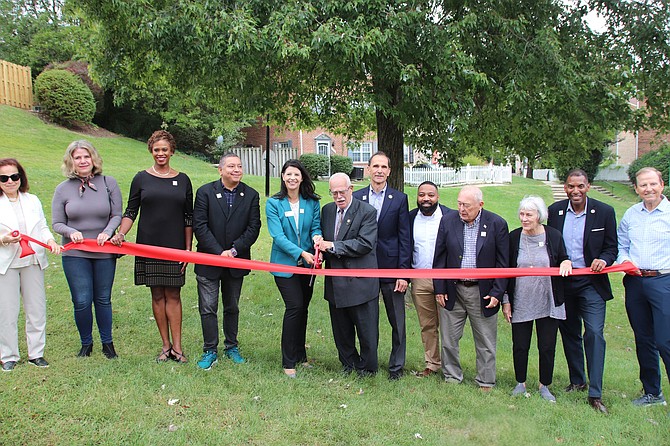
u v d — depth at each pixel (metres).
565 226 4.83
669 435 4.05
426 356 5.19
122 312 6.23
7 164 4.27
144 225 4.62
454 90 5.93
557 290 4.54
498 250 4.66
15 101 19.28
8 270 4.30
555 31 6.53
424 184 5.05
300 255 4.59
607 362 6.07
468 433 3.92
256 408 4.00
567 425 4.11
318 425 3.81
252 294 7.41
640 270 4.53
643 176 4.49
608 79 6.37
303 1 5.47
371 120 8.72
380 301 7.70
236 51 5.17
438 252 4.85
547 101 6.34
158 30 5.27
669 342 4.42
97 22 6.11
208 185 4.74
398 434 3.81
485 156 8.00
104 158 16.78
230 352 4.96
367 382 4.71
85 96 19.42
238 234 4.73
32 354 4.48
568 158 7.84
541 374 4.73
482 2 6.13
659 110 6.82
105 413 3.73
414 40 5.61
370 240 4.60
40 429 3.50
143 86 7.72
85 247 4.38
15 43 25.78
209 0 5.30
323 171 23.91
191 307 6.62
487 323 4.74
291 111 8.04
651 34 6.36
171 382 4.29
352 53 5.21
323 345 5.78
